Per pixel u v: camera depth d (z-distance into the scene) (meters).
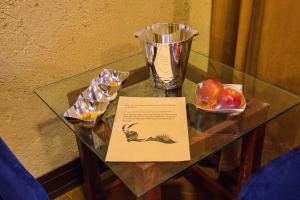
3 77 1.13
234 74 1.19
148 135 0.87
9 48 1.10
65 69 1.26
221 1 1.20
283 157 0.69
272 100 1.03
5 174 0.69
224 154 1.34
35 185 0.66
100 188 1.30
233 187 1.40
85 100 1.03
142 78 1.18
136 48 1.42
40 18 1.12
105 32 1.29
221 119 0.95
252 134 1.05
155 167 0.79
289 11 1.08
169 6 1.43
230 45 1.28
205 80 1.10
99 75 1.11
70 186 1.49
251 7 1.13
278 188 0.65
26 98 1.21
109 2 1.25
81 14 1.20
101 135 0.91
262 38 1.19
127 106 1.00
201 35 1.51
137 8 1.33
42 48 1.17
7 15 1.06
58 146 1.38
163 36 1.15
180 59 1.03
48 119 1.30
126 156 0.81
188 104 1.01
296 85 1.17
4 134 1.22
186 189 1.43
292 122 1.26
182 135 0.87
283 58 1.16
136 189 0.74
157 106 0.99
